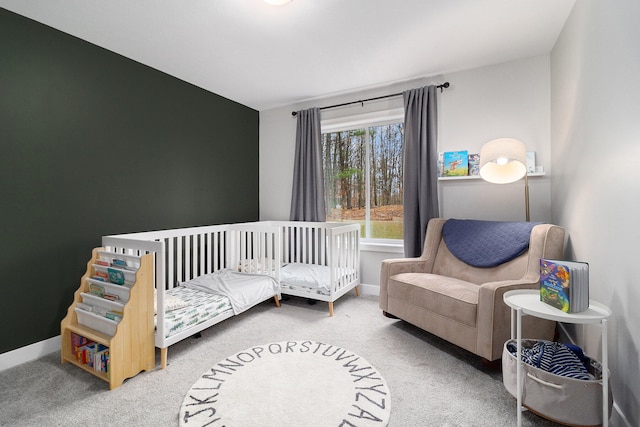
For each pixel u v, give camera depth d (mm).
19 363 2078
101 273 2174
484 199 2965
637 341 1306
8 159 2041
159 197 2984
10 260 2064
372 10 2074
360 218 3750
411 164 3160
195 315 2229
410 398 1676
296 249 3871
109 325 1934
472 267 2580
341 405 1604
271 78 3189
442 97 3141
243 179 4004
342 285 3150
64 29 2273
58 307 2287
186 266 2980
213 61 2803
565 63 2262
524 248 2297
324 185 3910
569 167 2193
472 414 1554
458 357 2121
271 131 4160
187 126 3264
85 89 2430
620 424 1408
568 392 1354
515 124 2834
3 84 2014
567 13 2141
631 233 1354
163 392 1737
